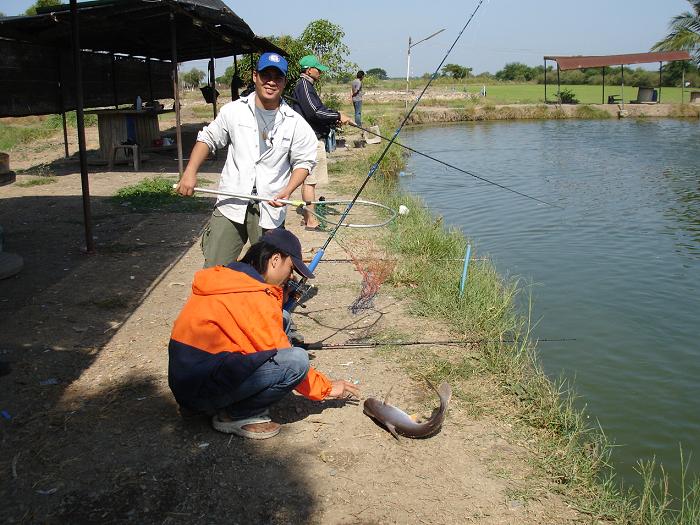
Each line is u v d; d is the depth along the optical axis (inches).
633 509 130.3
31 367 167.8
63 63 458.0
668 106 1384.1
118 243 286.8
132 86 601.3
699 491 145.0
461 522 118.1
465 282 236.5
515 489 128.0
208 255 178.9
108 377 164.7
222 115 175.2
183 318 133.0
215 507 119.1
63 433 139.6
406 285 244.4
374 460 135.0
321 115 323.6
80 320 199.9
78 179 456.1
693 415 180.5
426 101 1443.2
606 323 244.7
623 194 506.6
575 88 2142.0
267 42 571.5
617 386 196.4
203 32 534.9
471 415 154.5
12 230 307.1
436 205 466.3
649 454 161.3
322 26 754.8
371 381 169.0
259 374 133.6
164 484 124.6
